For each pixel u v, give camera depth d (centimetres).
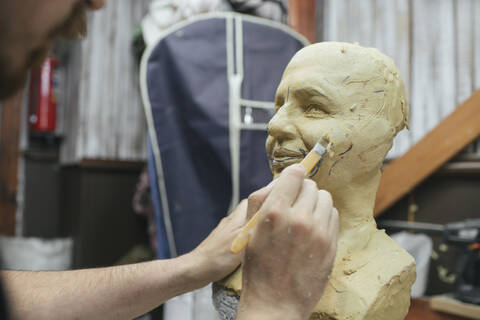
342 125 65
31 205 232
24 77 39
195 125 134
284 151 67
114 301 71
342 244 67
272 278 46
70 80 221
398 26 151
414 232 142
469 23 133
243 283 49
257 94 138
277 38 144
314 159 54
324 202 48
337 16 173
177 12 158
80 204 202
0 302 33
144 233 216
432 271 138
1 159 226
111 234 208
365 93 66
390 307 62
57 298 69
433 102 142
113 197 210
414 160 138
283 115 68
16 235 227
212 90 134
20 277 73
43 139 236
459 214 133
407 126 74
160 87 135
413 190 146
